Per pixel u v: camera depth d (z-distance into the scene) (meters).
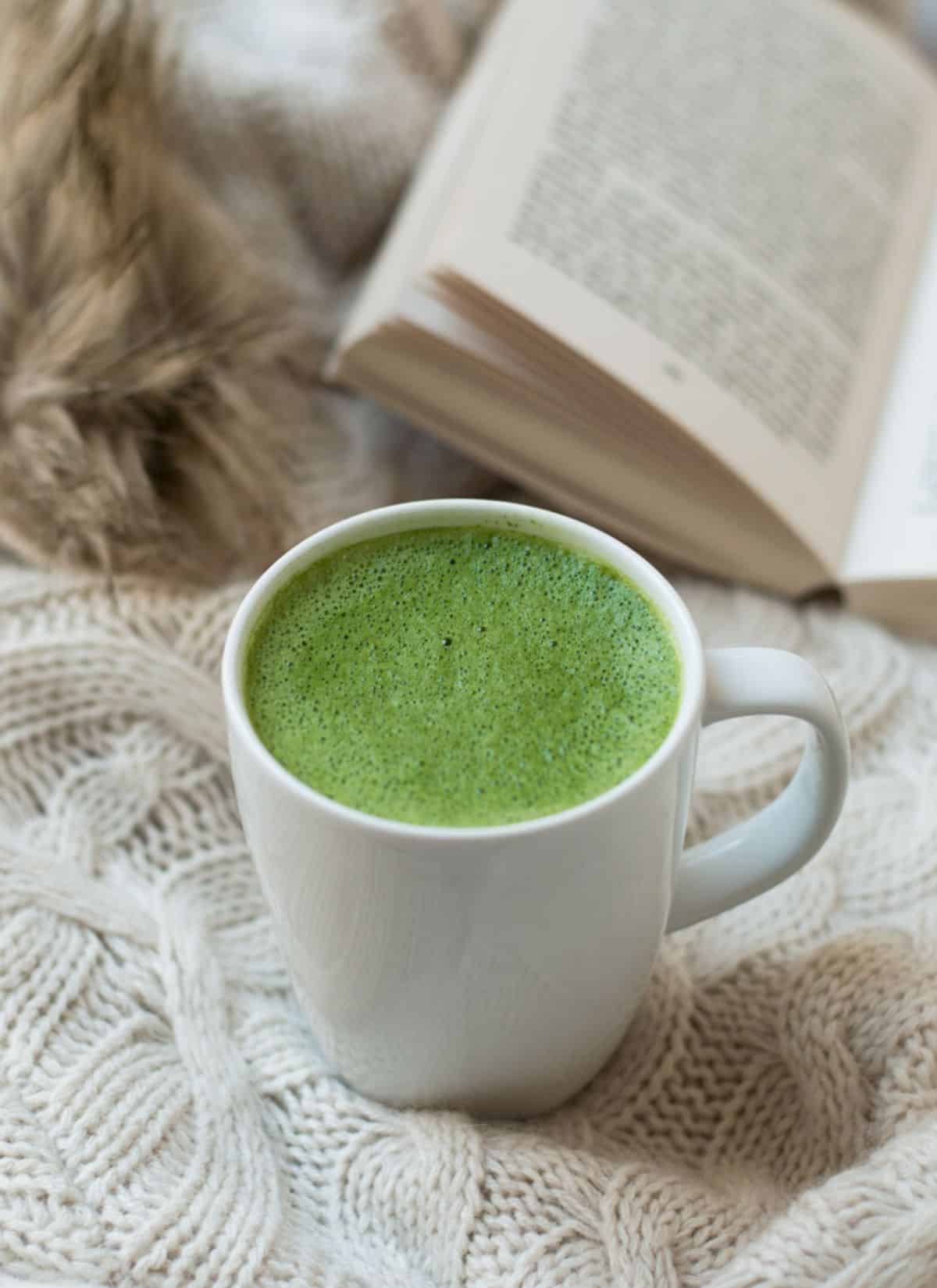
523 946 0.39
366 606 0.41
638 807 0.38
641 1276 0.40
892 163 0.64
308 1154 0.43
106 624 0.49
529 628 0.41
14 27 0.50
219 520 0.52
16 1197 0.41
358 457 0.57
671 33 0.62
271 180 0.60
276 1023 0.45
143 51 0.53
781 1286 0.39
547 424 0.54
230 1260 0.40
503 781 0.39
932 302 0.61
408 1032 0.41
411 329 0.53
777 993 0.45
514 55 0.59
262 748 0.38
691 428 0.53
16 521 0.50
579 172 0.56
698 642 0.40
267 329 0.55
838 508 0.55
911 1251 0.39
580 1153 0.42
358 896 0.39
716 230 0.57
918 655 0.54
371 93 0.60
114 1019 0.44
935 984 0.44
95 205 0.51
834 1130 0.43
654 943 0.42
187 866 0.48
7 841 0.46
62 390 0.49
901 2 0.73
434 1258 0.41
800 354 0.57
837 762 0.41
